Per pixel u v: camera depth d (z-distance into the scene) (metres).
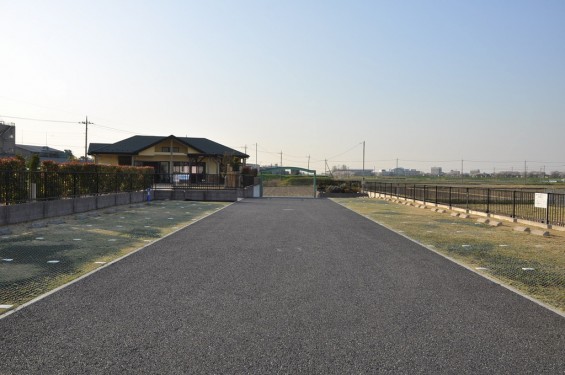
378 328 4.50
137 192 23.25
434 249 9.62
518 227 13.10
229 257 8.36
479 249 9.65
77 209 16.12
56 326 4.45
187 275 6.79
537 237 11.63
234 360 3.68
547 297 5.77
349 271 7.23
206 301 5.38
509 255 8.92
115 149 37.81
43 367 3.51
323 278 6.70
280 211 19.92
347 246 9.91
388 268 7.52
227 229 12.77
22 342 4.02
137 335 4.22
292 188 47.41
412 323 4.67
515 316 4.95
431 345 4.07
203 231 12.24
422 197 27.97
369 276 6.89
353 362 3.67
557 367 3.64
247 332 4.33
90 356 3.73
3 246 9.20
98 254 8.50
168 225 13.54
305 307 5.18
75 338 4.13
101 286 6.07
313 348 3.95
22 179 13.06
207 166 38.84
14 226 12.05
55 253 8.52
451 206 20.77
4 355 3.73
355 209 21.97
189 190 27.69
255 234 11.75
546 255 8.93
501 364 3.68
